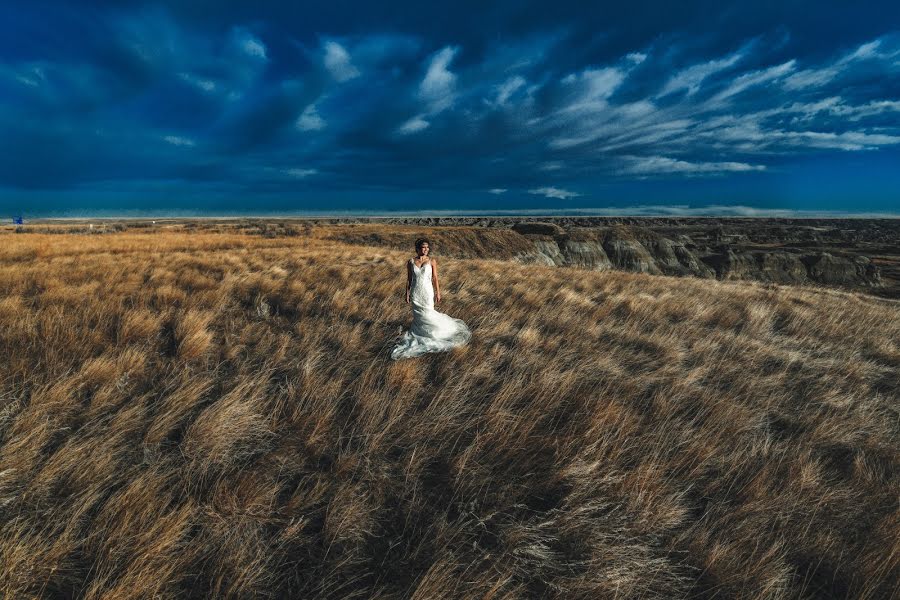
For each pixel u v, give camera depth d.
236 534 2.39
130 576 2.03
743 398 4.45
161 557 2.18
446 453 3.25
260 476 2.88
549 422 3.68
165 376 4.18
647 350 5.93
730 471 3.12
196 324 5.40
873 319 8.78
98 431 3.15
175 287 7.68
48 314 5.37
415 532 2.55
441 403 3.85
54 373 3.87
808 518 2.74
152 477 2.72
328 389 4.01
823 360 5.93
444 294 8.47
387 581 2.25
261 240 26.33
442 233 57.88
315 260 13.24
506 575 2.23
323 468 3.07
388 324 6.48
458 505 2.73
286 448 3.20
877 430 3.92
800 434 3.83
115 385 3.80
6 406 3.32
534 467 3.13
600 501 2.77
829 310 9.52
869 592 2.23
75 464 2.75
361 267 11.47
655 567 2.34
